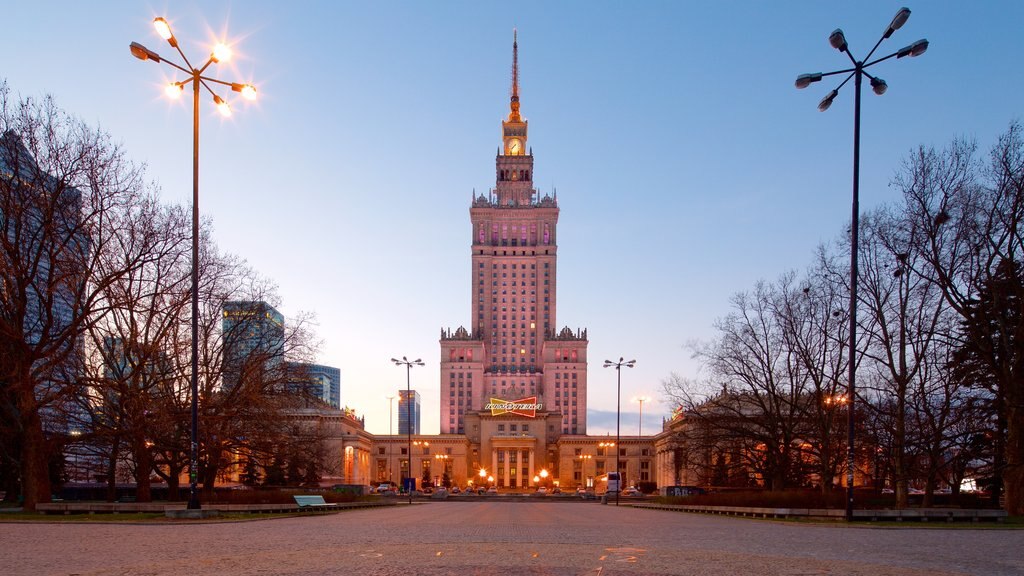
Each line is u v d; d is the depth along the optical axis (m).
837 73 32.97
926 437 43.41
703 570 15.82
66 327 42.72
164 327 46.88
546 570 15.57
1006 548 21.39
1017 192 39.84
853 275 34.66
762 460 66.00
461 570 15.55
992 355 41.44
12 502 50.69
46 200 40.19
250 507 44.81
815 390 60.69
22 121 39.75
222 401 49.97
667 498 80.12
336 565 16.44
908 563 17.38
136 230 44.38
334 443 153.38
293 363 55.12
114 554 18.75
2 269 38.56
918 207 42.66
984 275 43.66
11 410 40.72
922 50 30.92
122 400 43.88
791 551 20.30
